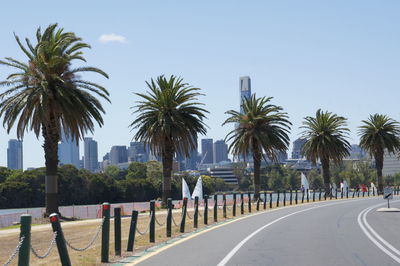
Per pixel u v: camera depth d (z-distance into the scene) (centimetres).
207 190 14238
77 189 9425
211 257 1269
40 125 3666
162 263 1179
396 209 3184
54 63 3469
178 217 3078
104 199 10031
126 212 4203
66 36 3631
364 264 1141
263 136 5491
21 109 3484
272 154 5694
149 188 11312
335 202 4788
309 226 2186
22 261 804
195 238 1733
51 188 3662
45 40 3584
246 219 2686
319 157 6694
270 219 2655
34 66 3509
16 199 8550
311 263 1160
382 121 7281
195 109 4769
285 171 18162
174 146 4728
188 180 13388
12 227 3103
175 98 4709
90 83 3697
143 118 4738
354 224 2270
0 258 1603
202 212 3475
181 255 1312
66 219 3578
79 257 1326
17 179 9019
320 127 6569
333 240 1638
